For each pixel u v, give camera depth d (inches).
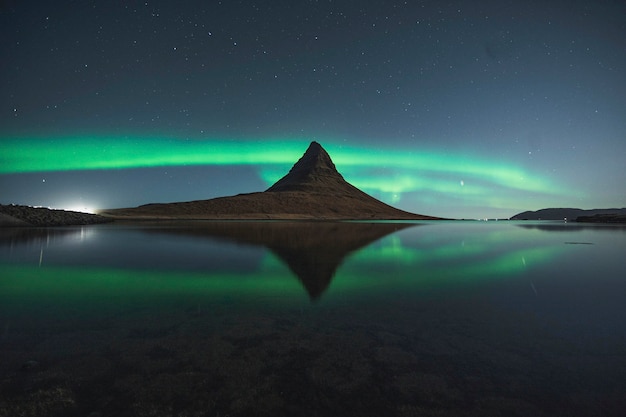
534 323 171.5
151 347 139.9
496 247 550.0
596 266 357.1
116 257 390.9
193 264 346.9
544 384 112.3
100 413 95.6
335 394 106.0
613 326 166.9
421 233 910.4
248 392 106.8
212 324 168.1
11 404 99.3
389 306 200.5
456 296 225.5
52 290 237.1
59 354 132.5
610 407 99.3
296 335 154.0
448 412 97.1
